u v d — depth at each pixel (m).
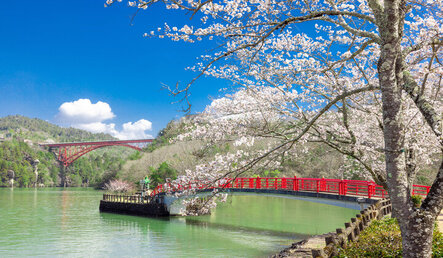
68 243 23.95
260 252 20.66
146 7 5.88
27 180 169.50
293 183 27.31
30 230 29.72
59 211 46.41
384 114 5.11
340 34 11.31
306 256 12.15
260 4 8.41
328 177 33.34
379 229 11.32
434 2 7.67
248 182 30.52
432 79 10.60
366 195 23.22
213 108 12.85
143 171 71.94
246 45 6.41
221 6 8.83
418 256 4.86
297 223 32.12
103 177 108.38
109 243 23.97
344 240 7.86
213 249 21.64
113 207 44.81
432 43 6.21
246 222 33.28
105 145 165.88
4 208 50.38
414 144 10.30
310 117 11.27
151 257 19.69
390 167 5.07
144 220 36.84
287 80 10.30
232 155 10.63
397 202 5.01
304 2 7.44
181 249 21.77
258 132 9.99
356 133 12.38
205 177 10.48
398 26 5.21
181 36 8.38
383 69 5.06
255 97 11.26
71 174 185.00
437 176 4.93
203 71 6.55
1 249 21.88
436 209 4.86
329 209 43.97
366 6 9.77
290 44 11.10
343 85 10.12
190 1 7.98
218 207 43.06
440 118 5.27
